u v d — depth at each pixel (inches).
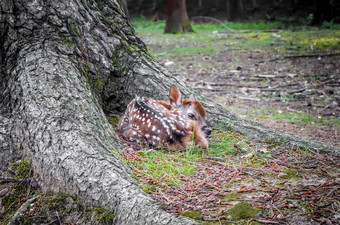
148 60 326.3
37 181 227.3
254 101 511.8
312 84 583.8
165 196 204.8
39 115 237.6
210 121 306.5
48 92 247.1
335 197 202.4
